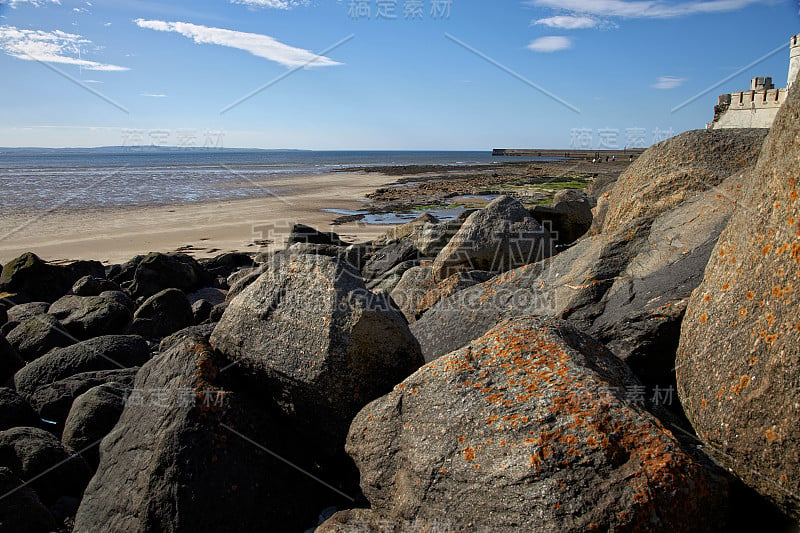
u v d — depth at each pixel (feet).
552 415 10.74
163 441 14.83
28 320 32.94
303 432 16.55
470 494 10.72
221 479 14.55
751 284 11.81
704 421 12.19
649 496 9.41
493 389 11.84
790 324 10.39
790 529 10.64
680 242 18.38
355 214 106.63
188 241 77.05
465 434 11.36
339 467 16.40
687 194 21.67
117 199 124.77
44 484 18.39
